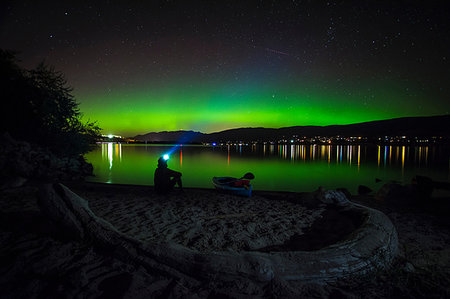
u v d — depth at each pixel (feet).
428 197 30.14
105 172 74.79
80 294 8.84
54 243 13.12
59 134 61.11
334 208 23.17
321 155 200.03
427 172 85.97
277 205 24.75
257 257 10.74
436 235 17.72
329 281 10.84
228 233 16.58
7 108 56.03
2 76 56.49
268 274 10.07
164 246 11.50
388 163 123.54
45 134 59.16
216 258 10.65
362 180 67.41
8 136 47.39
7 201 23.18
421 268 12.86
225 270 10.14
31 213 18.97
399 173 83.20
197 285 9.79
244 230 17.24
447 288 10.90
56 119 60.80
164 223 18.38
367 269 11.77
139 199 26.43
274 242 15.48
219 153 226.38
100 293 8.96
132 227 17.34
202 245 14.58
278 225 18.40
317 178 71.05
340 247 12.36
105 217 19.69
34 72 59.88
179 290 9.33
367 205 27.32
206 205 24.25
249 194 28.78
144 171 77.92
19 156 44.19
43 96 59.36
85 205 14.55
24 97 57.88
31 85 59.36
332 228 18.02
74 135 62.80
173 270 10.41
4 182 32.04
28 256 11.62
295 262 11.07
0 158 40.50
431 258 14.10
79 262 11.09
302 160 141.59
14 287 9.34
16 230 15.19
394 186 29.81
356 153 236.22
